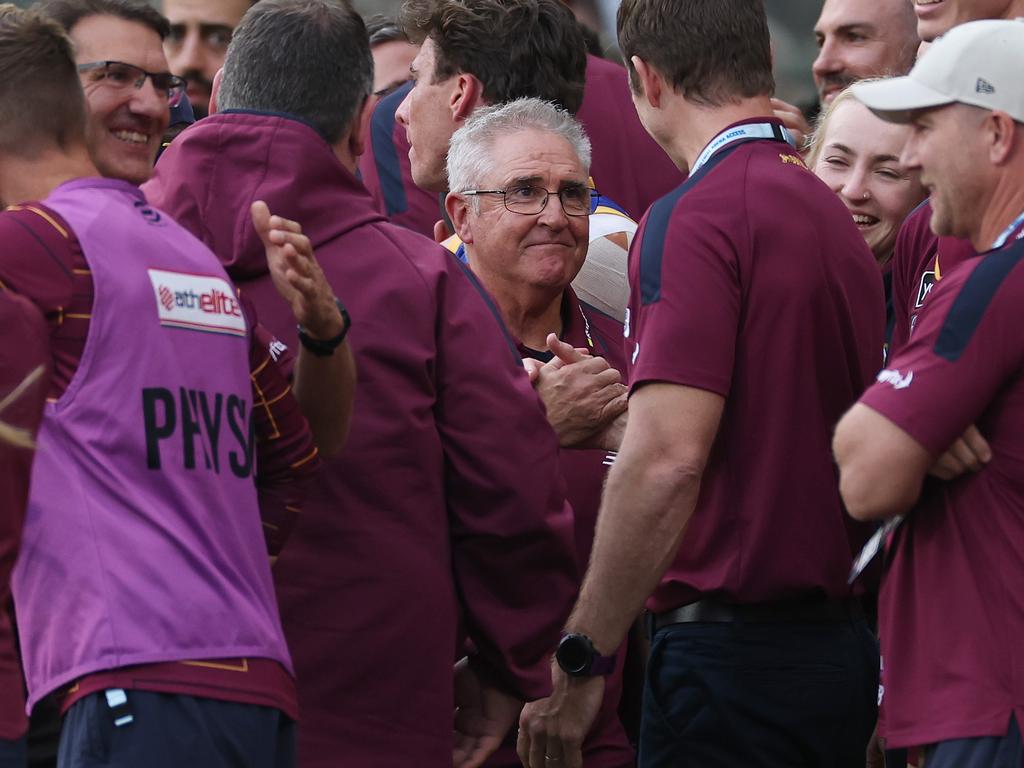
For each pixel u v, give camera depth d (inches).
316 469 410.0
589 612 478.6
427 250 464.4
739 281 463.2
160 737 349.1
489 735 478.3
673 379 456.4
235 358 383.6
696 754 482.9
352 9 462.6
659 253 466.0
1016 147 399.5
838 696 480.1
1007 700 389.7
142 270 367.6
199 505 364.8
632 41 497.7
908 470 391.9
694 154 491.5
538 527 456.1
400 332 443.8
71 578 353.4
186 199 439.8
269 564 389.4
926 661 403.9
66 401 355.6
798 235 466.0
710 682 476.4
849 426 400.8
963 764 392.2
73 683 352.8
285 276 383.2
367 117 468.1
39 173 385.4
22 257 354.9
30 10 406.3
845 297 475.8
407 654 441.4
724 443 471.5
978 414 392.5
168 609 353.7
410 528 442.6
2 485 340.2
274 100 446.0
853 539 481.7
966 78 400.8
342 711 436.8
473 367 454.9
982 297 390.3
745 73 486.0
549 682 476.7
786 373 465.1
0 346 343.3
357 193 456.1
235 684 359.9
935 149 405.4
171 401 364.2
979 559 396.5
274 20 449.4
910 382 393.7
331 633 435.2
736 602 473.7
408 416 441.4
